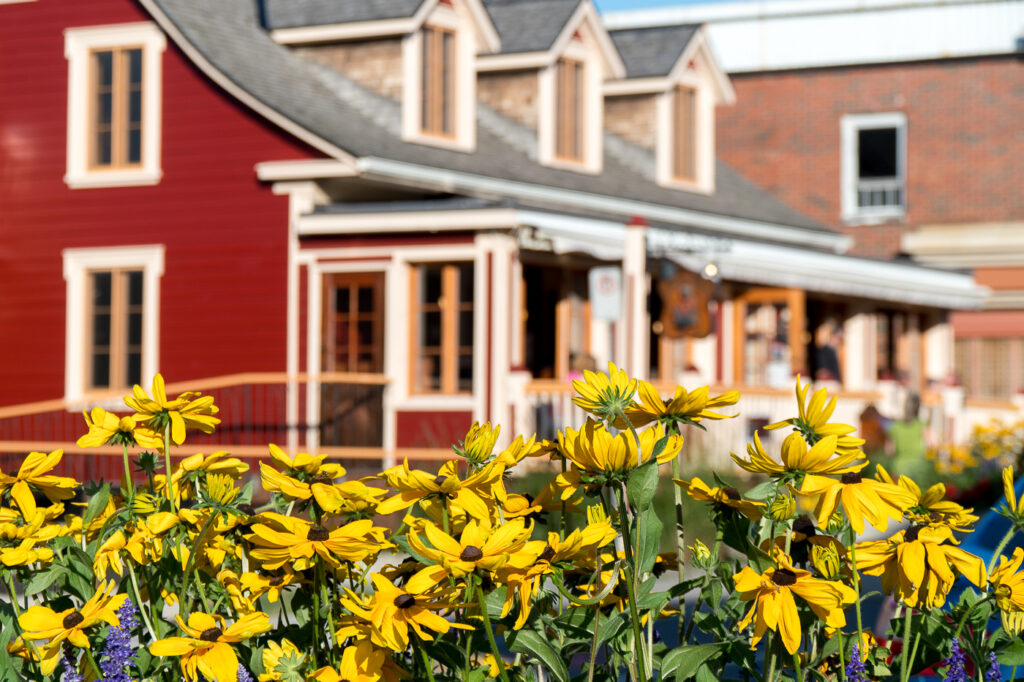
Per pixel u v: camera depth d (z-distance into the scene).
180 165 17.36
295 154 16.73
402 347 16.17
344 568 2.45
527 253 16.88
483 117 20.81
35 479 2.46
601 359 18.58
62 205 17.89
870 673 2.29
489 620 2.06
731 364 21.09
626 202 20.14
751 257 19.34
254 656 2.21
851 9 30.66
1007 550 4.27
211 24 18.27
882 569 2.18
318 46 18.94
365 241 16.38
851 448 2.00
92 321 17.78
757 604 1.99
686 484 2.17
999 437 15.72
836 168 30.61
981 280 29.09
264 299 16.81
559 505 2.35
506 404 15.64
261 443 16.52
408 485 2.16
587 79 21.19
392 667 2.17
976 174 29.75
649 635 2.31
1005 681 2.74
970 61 29.84
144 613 2.42
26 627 2.19
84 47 17.89
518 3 21.25
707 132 23.78
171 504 2.38
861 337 23.41
